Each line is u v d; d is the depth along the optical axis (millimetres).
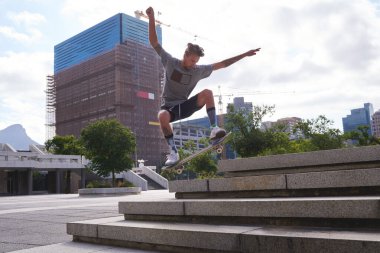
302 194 4707
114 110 136750
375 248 2826
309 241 3170
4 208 13445
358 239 2943
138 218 5289
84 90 150750
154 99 148000
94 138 31734
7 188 47812
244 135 34875
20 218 9062
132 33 162250
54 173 49531
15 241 5680
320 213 3639
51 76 168875
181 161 5516
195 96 5570
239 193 5273
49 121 168875
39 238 5879
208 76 5559
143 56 146875
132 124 137000
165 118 5352
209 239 3818
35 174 55625
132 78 141250
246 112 35312
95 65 146375
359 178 4266
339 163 5605
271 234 3441
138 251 4359
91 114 146000
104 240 4965
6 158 41594
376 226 3363
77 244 5113
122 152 32188
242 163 6609
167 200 5273
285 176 4824
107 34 163500
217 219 4441
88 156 33625
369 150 5348
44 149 70875
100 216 8766
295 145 40312
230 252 3695
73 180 49656
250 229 3816
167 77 5352
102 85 142500
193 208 4609
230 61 5508
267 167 6301
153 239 4320
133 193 30453
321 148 37875
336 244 3023
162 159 142750
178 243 4074
